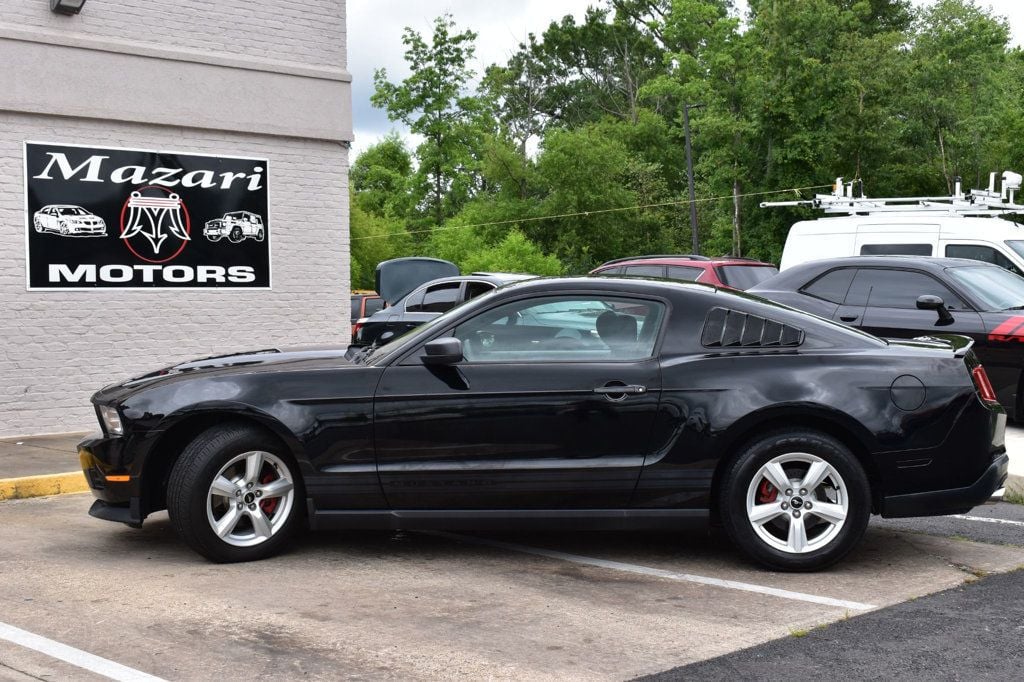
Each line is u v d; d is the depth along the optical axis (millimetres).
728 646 4410
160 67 11484
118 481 5824
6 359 10742
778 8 49594
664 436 5617
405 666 4152
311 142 12633
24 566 5777
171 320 11703
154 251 11578
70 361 11094
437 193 71688
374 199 79562
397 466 5707
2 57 10555
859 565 5789
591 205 67375
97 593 5211
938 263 11359
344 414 5703
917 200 14266
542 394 5648
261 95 12164
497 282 13320
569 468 5641
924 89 50875
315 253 12695
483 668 4129
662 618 4809
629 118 88000
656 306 5840
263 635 4547
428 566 5789
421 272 18453
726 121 53250
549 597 5168
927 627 4672
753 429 5660
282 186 12438
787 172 49562
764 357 5676
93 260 11203
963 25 53844
